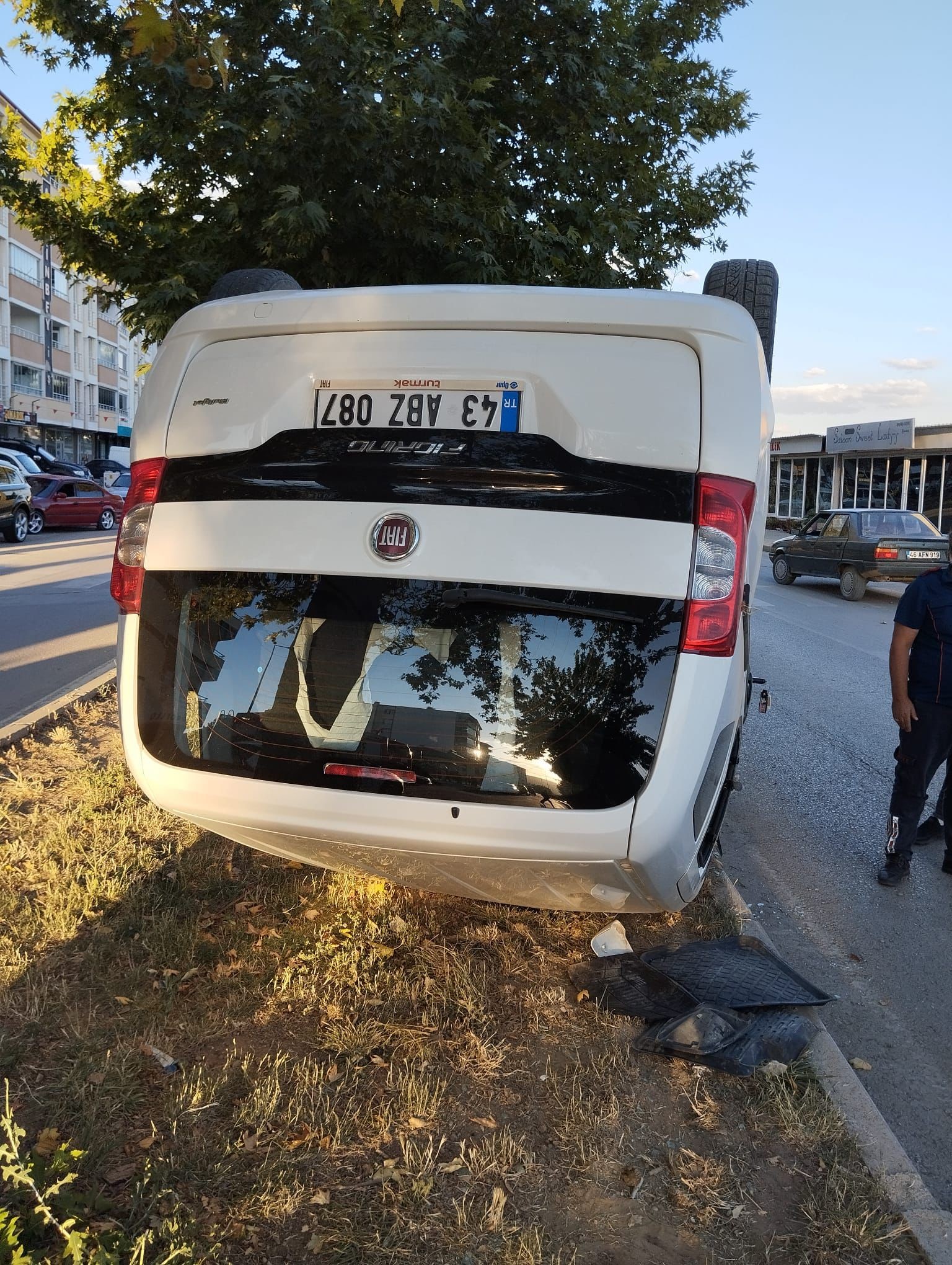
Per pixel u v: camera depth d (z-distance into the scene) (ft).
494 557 9.35
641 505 9.20
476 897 11.12
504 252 24.13
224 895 13.29
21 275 162.09
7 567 54.95
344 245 22.98
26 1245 7.26
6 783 17.21
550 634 9.32
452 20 22.18
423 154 20.61
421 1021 10.58
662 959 12.06
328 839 10.09
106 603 41.78
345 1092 9.36
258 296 10.26
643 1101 9.52
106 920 12.36
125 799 16.61
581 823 9.28
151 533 10.45
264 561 9.93
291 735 10.02
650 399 9.27
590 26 23.45
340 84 19.79
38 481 82.48
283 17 19.99
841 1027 11.70
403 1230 7.76
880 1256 7.78
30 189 23.24
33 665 28.66
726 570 9.12
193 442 10.27
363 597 9.68
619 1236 7.88
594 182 25.93
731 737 11.07
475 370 9.53
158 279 23.16
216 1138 8.65
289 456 9.92
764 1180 8.56
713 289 17.75
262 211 21.52
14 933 11.83
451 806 9.53
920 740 15.55
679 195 30.12
